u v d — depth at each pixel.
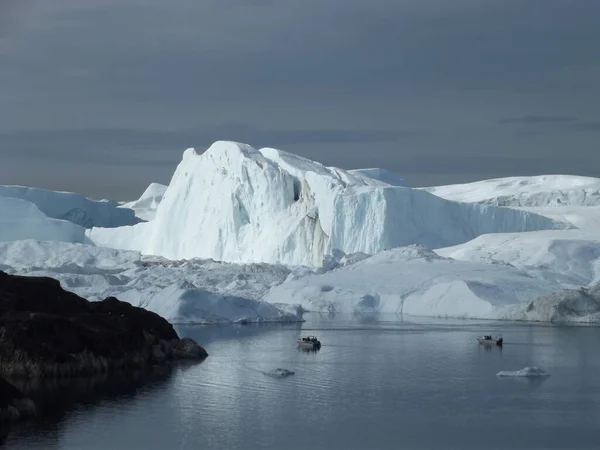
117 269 193.75
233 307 141.88
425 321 142.25
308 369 91.94
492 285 152.50
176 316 136.75
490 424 68.75
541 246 179.25
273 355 101.62
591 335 121.38
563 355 102.00
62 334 83.94
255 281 181.75
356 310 156.62
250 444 62.88
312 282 167.75
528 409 73.69
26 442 62.31
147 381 82.81
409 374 89.12
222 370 90.25
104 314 92.44
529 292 152.88
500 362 96.75
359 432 66.19
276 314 143.62
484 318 144.88
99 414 70.12
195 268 194.88
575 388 82.06
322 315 154.25
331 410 72.94
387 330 128.75
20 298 86.00
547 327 133.00
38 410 70.81
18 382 78.81
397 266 171.62
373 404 75.06
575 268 171.12
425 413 72.06
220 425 67.69
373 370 91.38
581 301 140.88
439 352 104.69
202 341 114.75
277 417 70.19
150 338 94.50
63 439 63.19
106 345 87.00
